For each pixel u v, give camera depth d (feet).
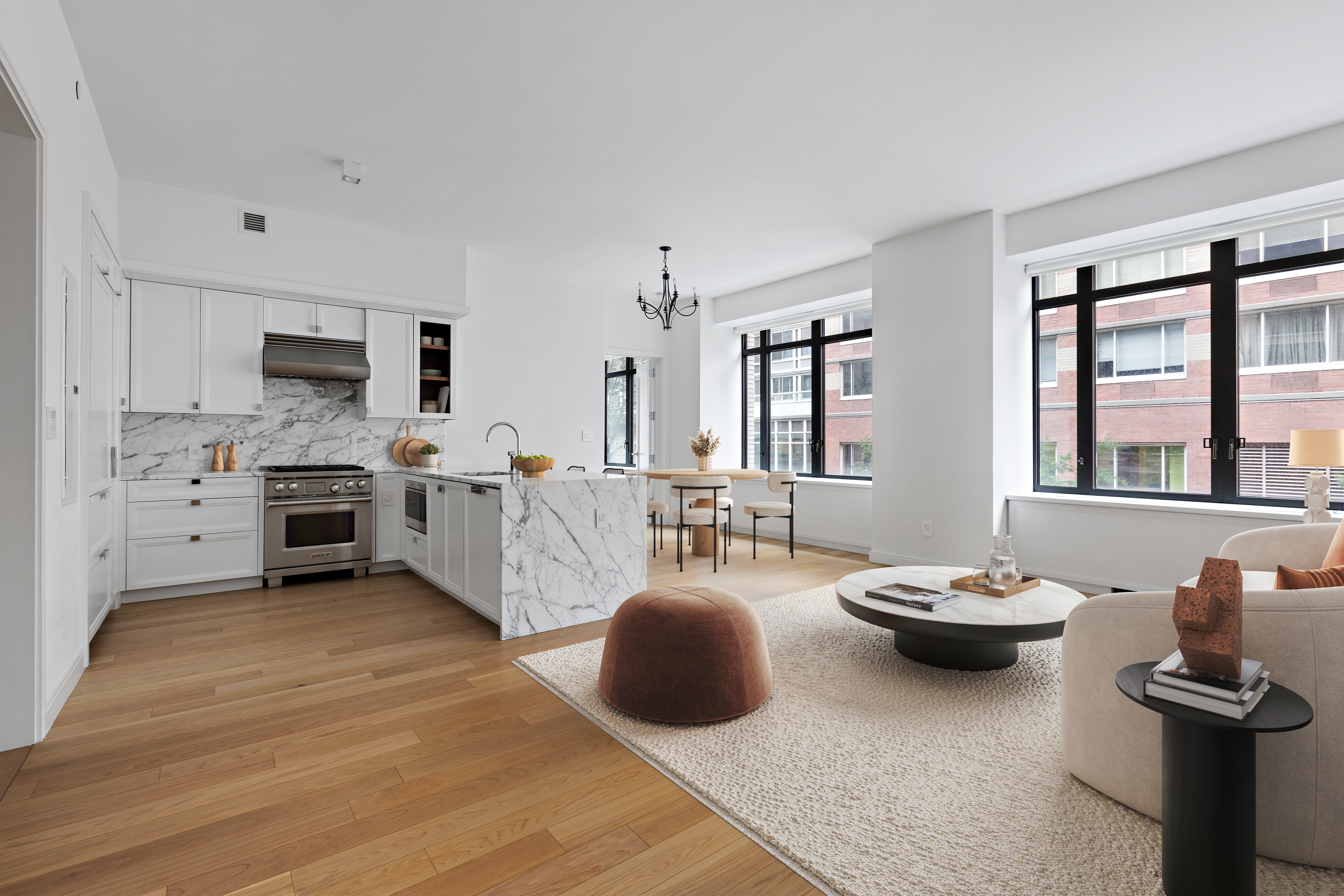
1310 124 10.91
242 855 5.22
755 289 22.58
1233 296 13.03
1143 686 4.58
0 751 6.99
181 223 13.64
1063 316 15.60
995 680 8.85
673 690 7.58
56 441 7.75
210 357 14.12
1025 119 10.77
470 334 19.26
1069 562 14.53
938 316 16.06
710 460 19.86
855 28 8.39
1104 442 15.02
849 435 21.07
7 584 7.02
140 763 6.74
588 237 16.88
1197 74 9.41
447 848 5.33
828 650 10.18
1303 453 10.27
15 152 6.98
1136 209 13.24
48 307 7.33
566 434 21.13
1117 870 4.91
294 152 11.98
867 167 12.67
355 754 6.95
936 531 16.11
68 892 4.77
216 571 13.98
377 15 8.14
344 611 12.68
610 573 12.36
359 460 16.96
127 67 9.27
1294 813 4.88
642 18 8.21
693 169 12.75
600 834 5.54
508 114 10.63
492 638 11.00
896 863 5.02
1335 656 4.75
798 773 6.42
